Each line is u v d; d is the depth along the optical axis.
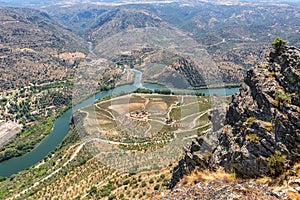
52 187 117.75
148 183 56.41
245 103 32.69
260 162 27.17
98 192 82.12
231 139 30.77
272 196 22.77
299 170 24.88
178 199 25.50
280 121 27.88
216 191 24.47
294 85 29.69
